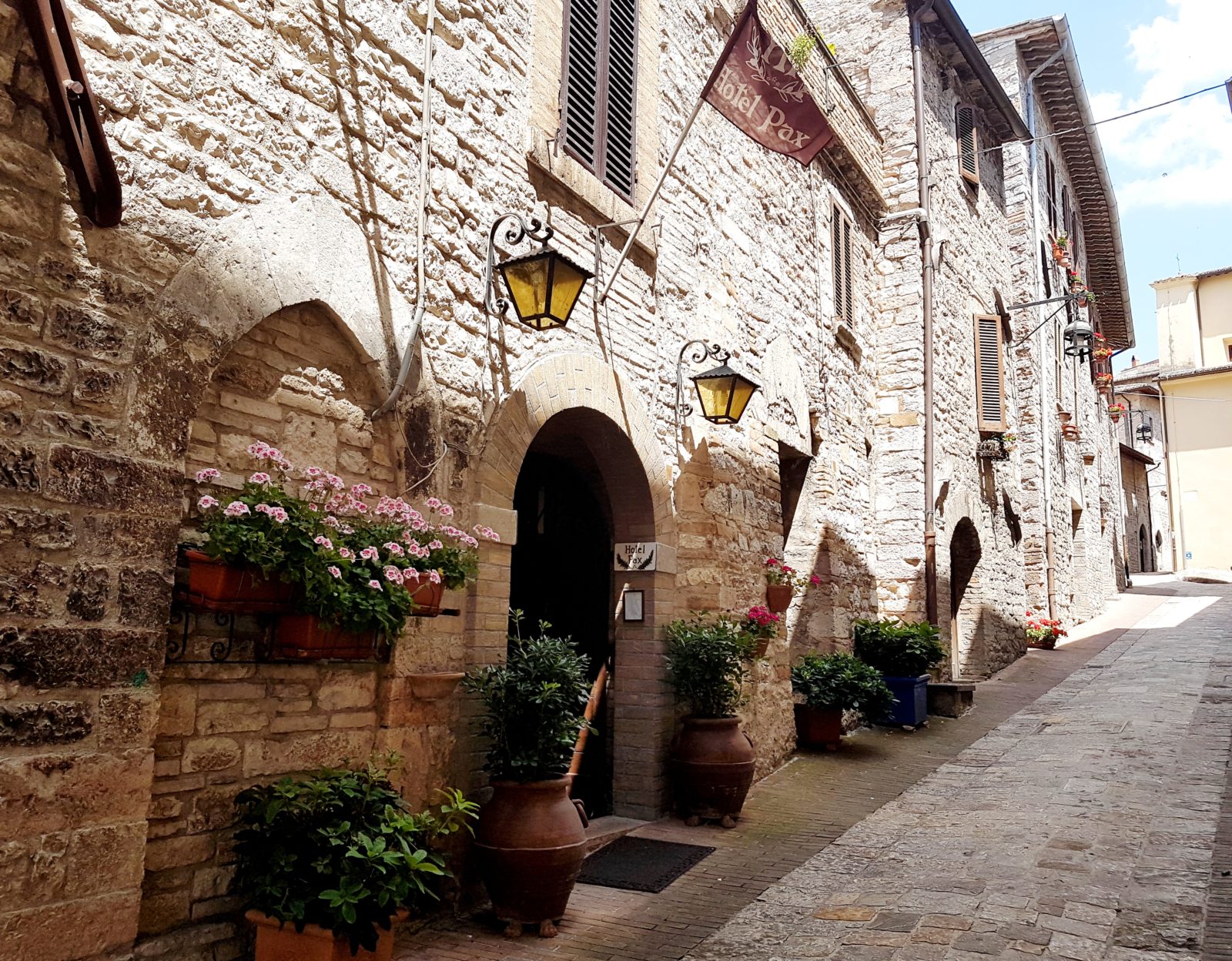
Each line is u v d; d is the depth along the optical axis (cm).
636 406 617
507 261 462
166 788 319
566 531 689
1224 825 546
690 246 709
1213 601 1977
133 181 316
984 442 1387
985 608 1309
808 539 932
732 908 452
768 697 761
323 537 330
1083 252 2375
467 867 447
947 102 1383
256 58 366
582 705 475
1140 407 3497
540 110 536
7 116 280
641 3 663
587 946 404
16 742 269
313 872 324
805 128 572
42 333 285
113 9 314
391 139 432
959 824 583
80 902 280
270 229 363
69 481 288
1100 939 386
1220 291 3278
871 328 1177
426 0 458
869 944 390
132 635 301
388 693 407
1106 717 911
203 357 333
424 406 439
